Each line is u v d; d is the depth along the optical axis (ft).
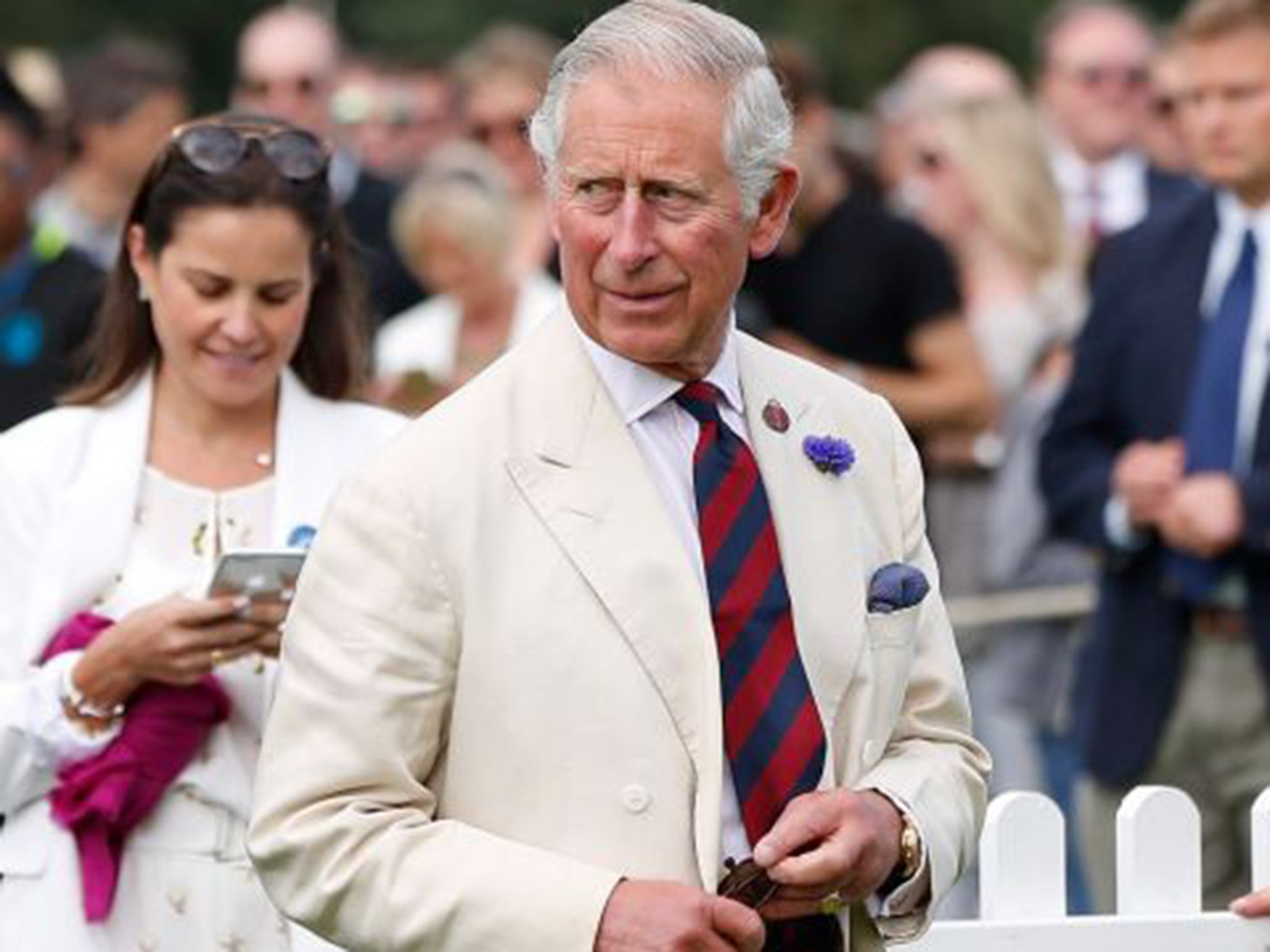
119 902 51.01
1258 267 74.79
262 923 51.24
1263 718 73.05
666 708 40.83
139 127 94.32
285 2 241.55
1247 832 74.18
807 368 44.45
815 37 249.14
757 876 40.29
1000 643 94.07
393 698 40.81
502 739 40.73
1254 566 72.59
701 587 41.42
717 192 40.52
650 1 41.63
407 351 94.58
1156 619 74.02
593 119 40.50
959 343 93.81
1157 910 54.08
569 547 41.09
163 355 53.88
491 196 94.43
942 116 101.40
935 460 94.43
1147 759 74.13
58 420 53.26
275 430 54.13
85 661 50.57
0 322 79.10
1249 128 73.97
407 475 41.42
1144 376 75.97
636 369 42.16
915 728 44.04
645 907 39.60
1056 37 120.67
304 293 53.26
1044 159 101.14
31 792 51.29
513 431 41.78
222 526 53.06
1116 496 74.79
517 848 40.40
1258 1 73.97
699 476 42.11
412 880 40.37
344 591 41.24
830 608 42.22
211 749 51.42
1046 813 52.60
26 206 80.33
